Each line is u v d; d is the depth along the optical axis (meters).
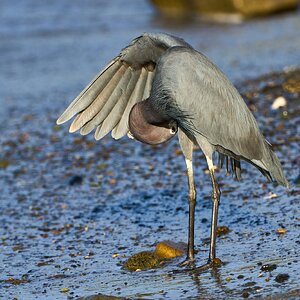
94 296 9.89
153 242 12.72
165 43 11.62
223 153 11.71
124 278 11.15
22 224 14.44
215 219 11.34
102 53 31.83
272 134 17.69
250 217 13.21
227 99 11.37
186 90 11.10
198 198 14.60
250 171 15.67
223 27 36.44
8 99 25.64
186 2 40.03
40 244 13.24
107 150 18.91
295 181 14.52
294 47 29.28
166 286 10.55
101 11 40.91
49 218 14.66
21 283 11.42
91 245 12.93
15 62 31.17
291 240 11.82
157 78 11.24
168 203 14.70
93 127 12.41
